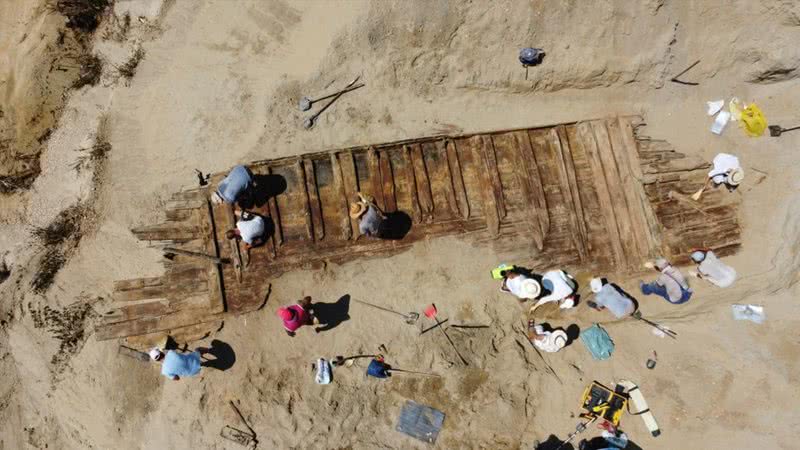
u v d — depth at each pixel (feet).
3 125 40.27
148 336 31.53
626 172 33.24
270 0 37.11
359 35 35.27
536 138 33.88
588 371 30.83
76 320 33.30
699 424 29.43
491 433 29.84
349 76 35.63
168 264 32.01
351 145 34.63
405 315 31.76
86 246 34.96
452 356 31.04
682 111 35.14
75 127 38.04
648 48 34.04
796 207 31.89
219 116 35.55
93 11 40.06
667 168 33.53
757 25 32.99
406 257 32.48
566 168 33.22
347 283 32.17
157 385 31.04
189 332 31.40
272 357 31.14
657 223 32.53
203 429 30.09
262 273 31.99
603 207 32.94
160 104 36.58
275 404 30.32
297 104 35.29
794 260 31.19
